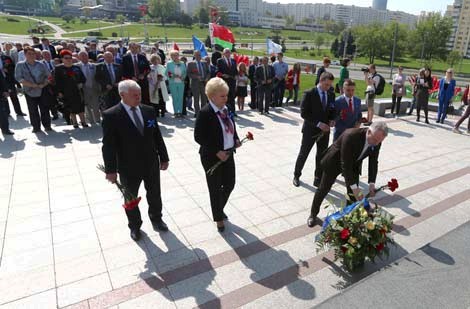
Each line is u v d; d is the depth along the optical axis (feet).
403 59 254.06
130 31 311.88
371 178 12.94
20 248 12.78
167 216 15.24
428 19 239.71
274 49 48.67
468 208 16.57
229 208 16.06
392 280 10.27
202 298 10.58
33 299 10.46
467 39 303.48
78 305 10.26
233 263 12.21
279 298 10.63
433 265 11.00
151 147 12.83
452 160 23.58
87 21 363.35
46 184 18.03
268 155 23.39
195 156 22.54
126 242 13.28
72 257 12.35
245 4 531.09
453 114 40.37
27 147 23.65
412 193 18.19
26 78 25.44
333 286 11.16
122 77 28.63
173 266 12.00
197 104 32.17
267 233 14.10
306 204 16.61
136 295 10.67
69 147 23.72
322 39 267.39
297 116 35.19
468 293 9.80
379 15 555.28
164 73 32.53
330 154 13.50
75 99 27.43
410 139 28.84
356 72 141.90
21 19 328.29
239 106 37.50
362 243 11.02
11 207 15.65
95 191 17.33
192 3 510.99
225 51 31.81
